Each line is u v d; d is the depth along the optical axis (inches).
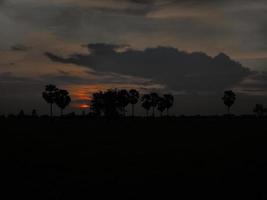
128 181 832.9
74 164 1090.1
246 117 4953.3
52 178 877.2
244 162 1107.9
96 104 3782.0
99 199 667.4
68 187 768.3
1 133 2161.7
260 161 1124.5
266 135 2201.0
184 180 834.8
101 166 1059.9
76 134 2299.5
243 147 1557.6
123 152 1396.4
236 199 652.1
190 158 1211.9
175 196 684.7
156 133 2439.7
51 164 1088.8
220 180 827.4
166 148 1533.0
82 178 874.8
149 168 1018.1
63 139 1948.8
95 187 766.5
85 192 723.4
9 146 1574.8
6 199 665.0
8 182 823.1
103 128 2903.5
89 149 1501.0
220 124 3543.3
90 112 3991.1
